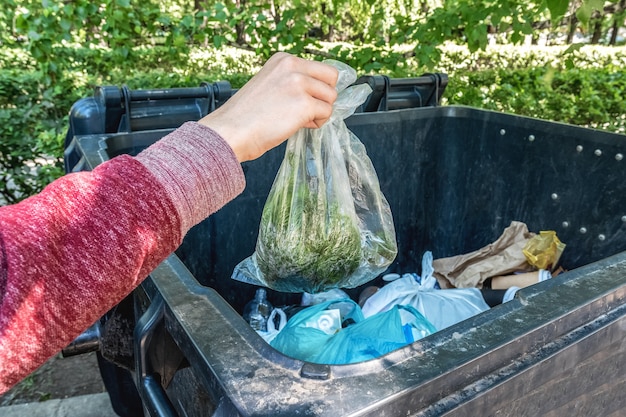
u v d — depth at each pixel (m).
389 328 1.06
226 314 0.66
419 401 0.57
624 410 0.90
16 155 3.30
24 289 0.43
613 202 1.54
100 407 1.95
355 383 0.56
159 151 0.53
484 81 4.68
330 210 1.07
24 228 0.45
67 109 3.53
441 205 2.06
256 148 0.60
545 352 0.68
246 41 3.54
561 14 1.84
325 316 1.17
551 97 4.53
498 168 1.87
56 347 0.46
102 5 3.05
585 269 0.80
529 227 1.80
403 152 1.91
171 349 0.73
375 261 1.18
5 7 3.12
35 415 1.91
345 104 1.00
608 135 1.53
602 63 6.96
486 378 0.62
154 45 3.59
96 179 0.49
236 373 0.56
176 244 0.52
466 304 1.60
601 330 0.73
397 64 3.23
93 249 0.46
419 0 4.06
